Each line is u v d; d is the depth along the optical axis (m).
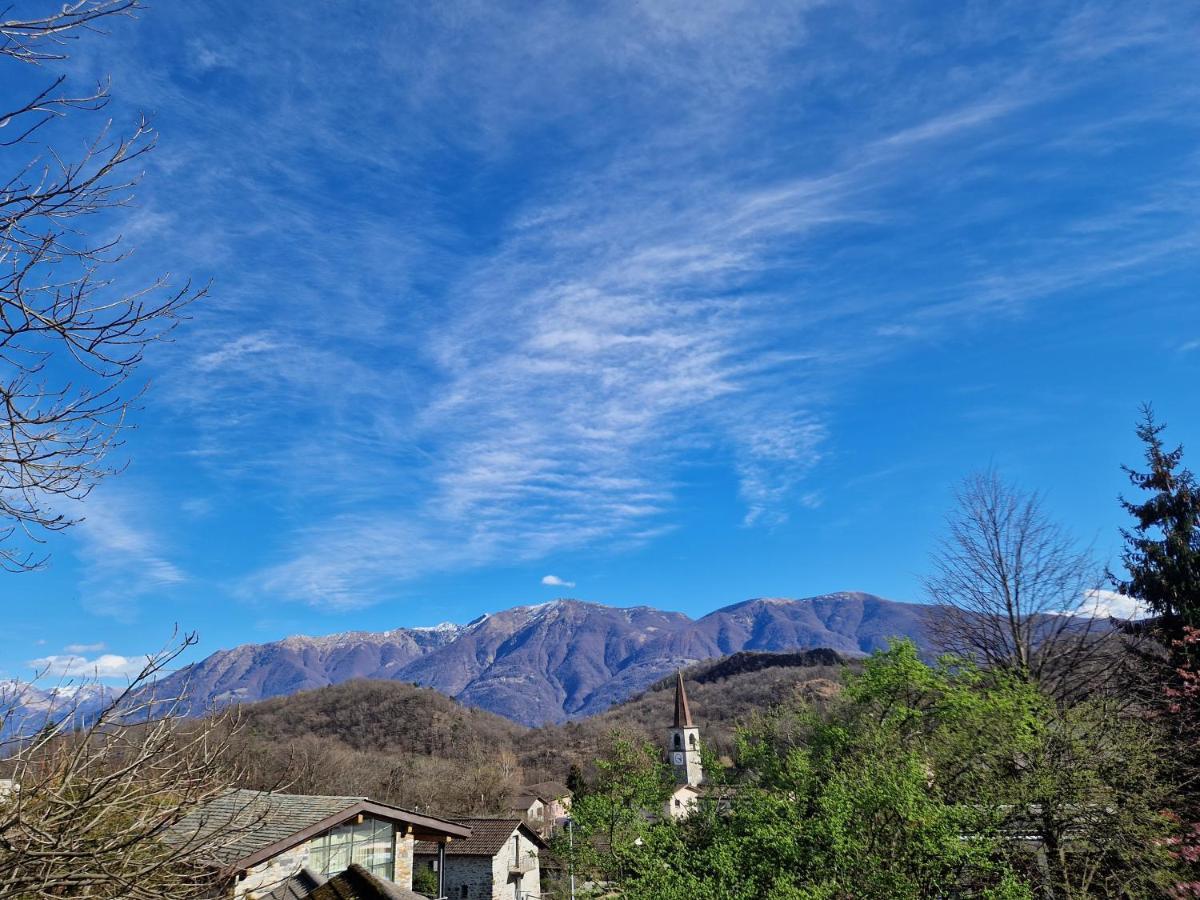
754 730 17.34
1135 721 15.11
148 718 5.31
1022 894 10.84
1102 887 13.41
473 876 32.31
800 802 12.61
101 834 5.43
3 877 4.54
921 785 12.22
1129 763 13.27
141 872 5.07
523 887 34.19
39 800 5.04
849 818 11.45
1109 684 17.92
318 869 15.49
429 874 32.31
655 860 13.34
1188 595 20.77
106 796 5.29
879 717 15.21
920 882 11.37
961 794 13.32
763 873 11.75
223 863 6.14
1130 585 22.27
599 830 19.80
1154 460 22.75
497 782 61.84
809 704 18.53
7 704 4.96
